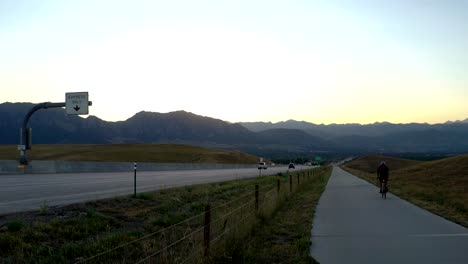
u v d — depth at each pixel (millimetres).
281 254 10406
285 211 18750
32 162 38906
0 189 22922
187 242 10125
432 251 10688
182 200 20750
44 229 11344
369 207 20125
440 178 44719
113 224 13672
